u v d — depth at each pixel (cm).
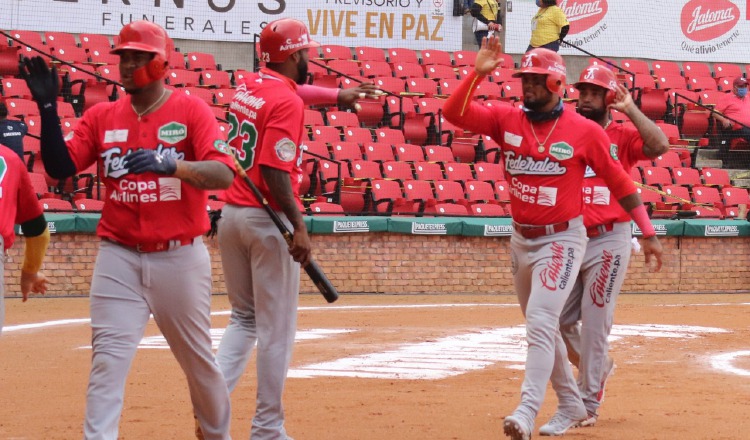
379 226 3500
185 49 4719
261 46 1224
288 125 1168
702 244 3812
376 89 1363
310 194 3834
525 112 1319
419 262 3566
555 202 1297
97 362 1015
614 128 1496
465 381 1811
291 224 1188
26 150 3566
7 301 3081
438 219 3569
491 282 3641
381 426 1415
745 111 4678
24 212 1120
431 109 4450
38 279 1179
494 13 4919
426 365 1994
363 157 4050
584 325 1469
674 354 2217
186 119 1042
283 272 1202
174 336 1062
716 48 5425
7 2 4409
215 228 1262
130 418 1451
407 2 4969
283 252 1198
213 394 1097
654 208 3912
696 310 3148
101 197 3538
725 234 3816
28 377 1802
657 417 1519
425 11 4997
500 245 3650
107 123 1051
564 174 1295
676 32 5378
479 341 2361
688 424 1466
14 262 3173
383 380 1809
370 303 3231
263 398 1209
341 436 1349
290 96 1186
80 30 4522
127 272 1030
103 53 4394
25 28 4434
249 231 1195
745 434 1399
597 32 5262
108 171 1036
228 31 4747
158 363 1966
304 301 3259
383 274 3528
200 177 997
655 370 1991
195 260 1048
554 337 1287
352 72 4644
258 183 1195
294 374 1862
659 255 1405
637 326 2725
